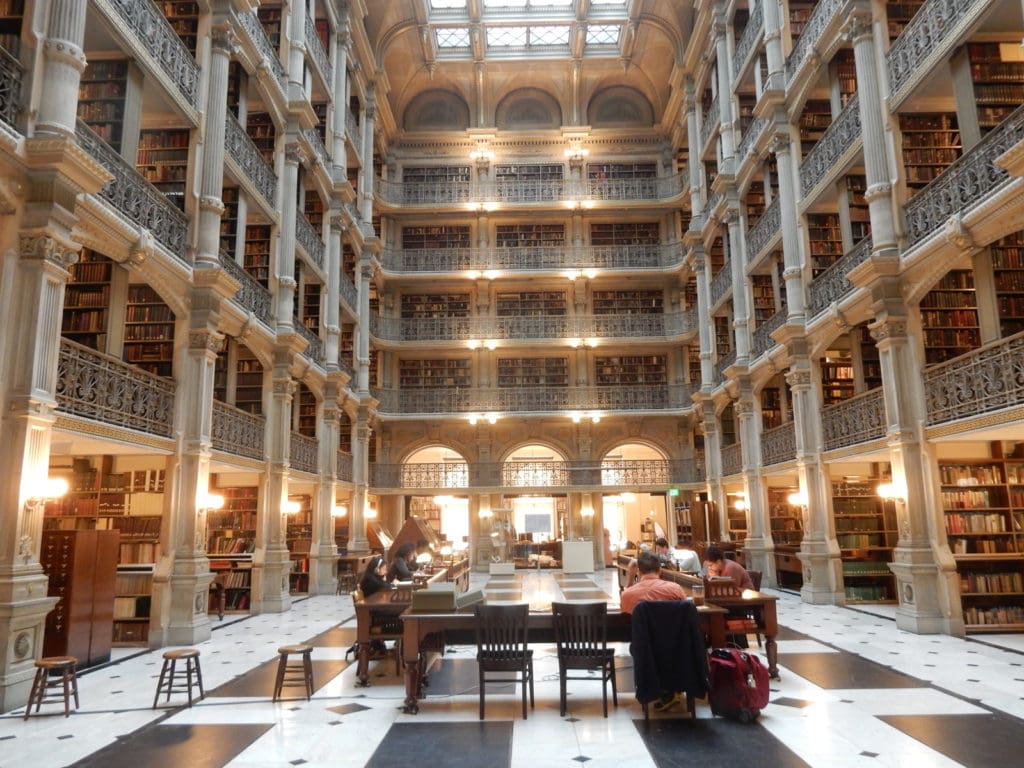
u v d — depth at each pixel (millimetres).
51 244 6242
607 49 22797
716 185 16938
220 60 10367
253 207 12453
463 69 23188
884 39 10109
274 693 5738
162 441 8711
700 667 4961
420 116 24344
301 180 14656
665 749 4430
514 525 26156
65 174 6262
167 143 10070
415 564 9328
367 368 19219
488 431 22328
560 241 23656
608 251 22984
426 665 6328
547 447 22688
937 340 9719
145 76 8828
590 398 22203
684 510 21734
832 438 11797
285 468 12422
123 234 7695
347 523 19016
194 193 9695
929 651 7531
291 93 13641
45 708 5570
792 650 7625
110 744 4656
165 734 4863
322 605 12727
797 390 12539
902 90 9570
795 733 4719
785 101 13234
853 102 10680
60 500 9805
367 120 20281
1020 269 8508
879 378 11555
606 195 23219
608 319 22562
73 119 6605
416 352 22953
